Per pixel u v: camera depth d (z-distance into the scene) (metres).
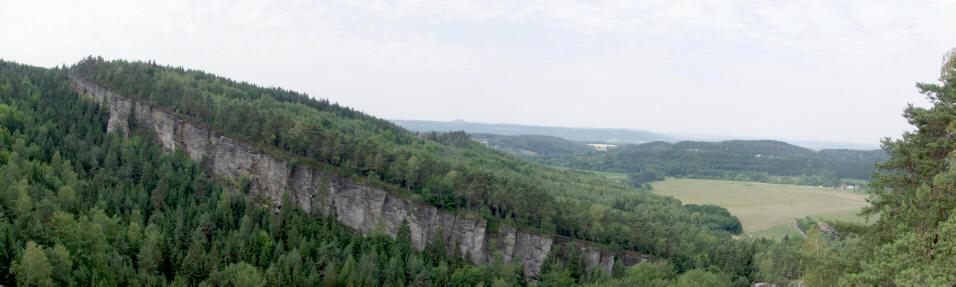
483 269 154.62
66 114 192.75
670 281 147.38
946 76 54.12
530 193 184.12
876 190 58.44
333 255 137.62
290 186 177.00
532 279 168.38
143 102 198.12
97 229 115.69
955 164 48.06
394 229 171.25
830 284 61.25
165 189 151.75
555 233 174.88
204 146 187.50
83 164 164.25
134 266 117.62
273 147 184.62
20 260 100.81
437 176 179.38
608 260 170.25
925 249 47.53
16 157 146.50
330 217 169.88
